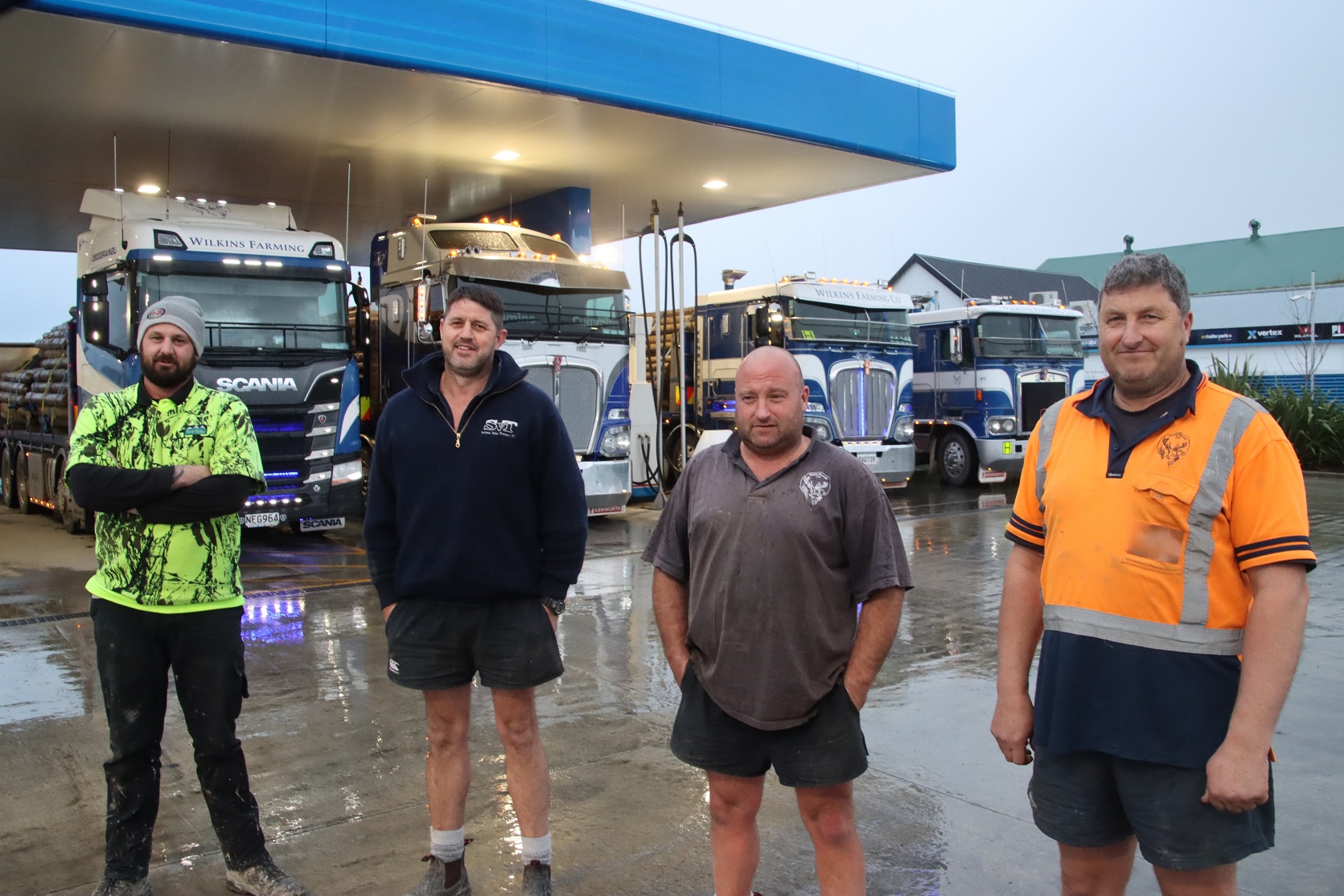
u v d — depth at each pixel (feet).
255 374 33.53
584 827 12.94
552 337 39.50
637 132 43.78
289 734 16.39
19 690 18.85
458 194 55.98
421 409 11.35
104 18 30.14
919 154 49.62
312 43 33.19
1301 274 151.33
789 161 49.34
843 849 9.59
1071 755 8.11
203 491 10.56
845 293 49.52
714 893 11.23
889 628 9.27
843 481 9.34
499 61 36.73
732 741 9.66
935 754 15.55
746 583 9.32
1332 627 23.58
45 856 12.12
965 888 11.34
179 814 13.37
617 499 41.34
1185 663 7.55
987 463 55.16
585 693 18.74
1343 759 15.10
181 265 32.63
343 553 35.42
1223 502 7.49
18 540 38.45
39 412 43.88
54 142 44.21
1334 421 67.15
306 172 50.60
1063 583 8.13
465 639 11.16
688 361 52.13
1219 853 7.49
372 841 12.55
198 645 10.85
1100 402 8.32
